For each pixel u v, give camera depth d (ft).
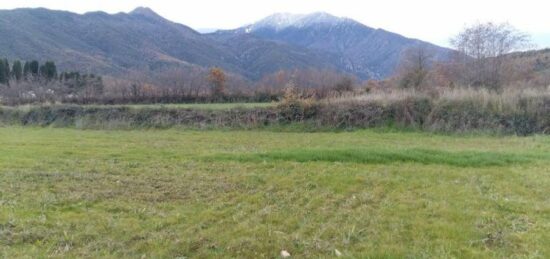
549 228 17.47
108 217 19.31
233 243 16.06
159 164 32.76
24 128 76.48
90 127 76.74
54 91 134.82
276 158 33.96
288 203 21.58
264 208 20.70
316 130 67.92
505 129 59.26
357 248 15.58
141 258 14.82
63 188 24.67
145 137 58.90
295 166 30.76
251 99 111.96
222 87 124.67
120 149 42.96
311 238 16.62
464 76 97.91
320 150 36.52
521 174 27.76
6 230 17.19
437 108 64.85
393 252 14.99
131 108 81.71
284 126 70.23
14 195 22.85
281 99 80.23
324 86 110.22
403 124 65.46
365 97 72.74
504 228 17.56
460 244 15.79
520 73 97.96
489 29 103.81
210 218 19.19
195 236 16.85
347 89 103.04
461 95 65.98
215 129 71.15
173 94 117.08
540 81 85.25
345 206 20.97
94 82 145.79
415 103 67.10
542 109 60.13
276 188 24.58
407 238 16.47
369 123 67.36
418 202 21.33
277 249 15.56
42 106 87.61
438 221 18.38
